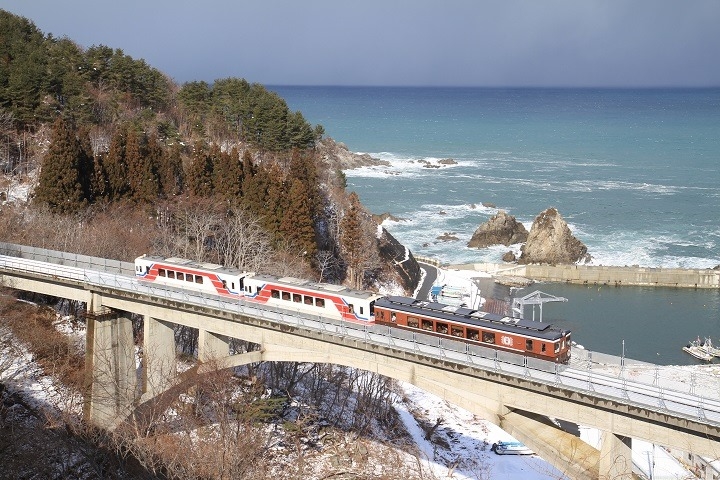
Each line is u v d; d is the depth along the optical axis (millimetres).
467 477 64938
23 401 66125
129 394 67438
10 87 112125
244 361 61062
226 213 95312
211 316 61938
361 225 108812
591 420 45219
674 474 59938
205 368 61000
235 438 56938
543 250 136000
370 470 64188
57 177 89188
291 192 94188
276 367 74875
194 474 51906
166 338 67188
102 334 67062
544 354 46625
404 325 52812
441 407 81812
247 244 85438
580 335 103562
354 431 70562
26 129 114312
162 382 63312
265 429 66750
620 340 102188
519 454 70312
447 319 50625
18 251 75188
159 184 99125
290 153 125188
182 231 92250
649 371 48719
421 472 62469
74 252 79562
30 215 87125
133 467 56719
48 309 81312
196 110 138250
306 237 93438
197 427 60688
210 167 102750
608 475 42406
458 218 168250
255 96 141625
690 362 94750
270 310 57938
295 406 72938
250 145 127375
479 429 76938
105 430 61156
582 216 168750
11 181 104188
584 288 125500
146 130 118562
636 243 147375
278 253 87250
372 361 54375
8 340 71938
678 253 141125
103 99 125125
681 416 40469
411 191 196625
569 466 46062
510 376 46719
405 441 71062
